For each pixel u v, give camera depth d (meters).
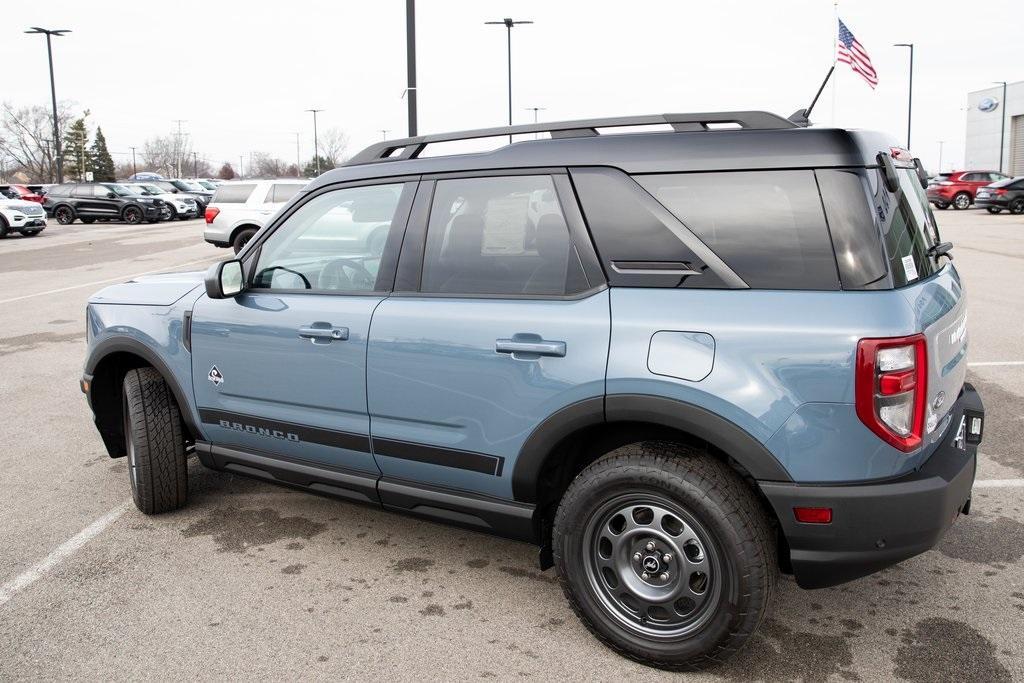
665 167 2.69
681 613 2.69
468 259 3.06
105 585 3.39
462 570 3.51
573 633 2.99
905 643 2.88
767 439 2.45
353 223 3.40
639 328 2.62
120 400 4.42
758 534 2.52
